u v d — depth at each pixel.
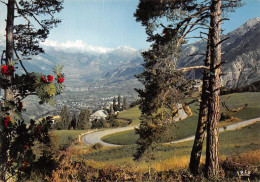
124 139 49.16
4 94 5.11
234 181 5.46
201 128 7.43
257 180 5.22
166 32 6.55
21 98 5.18
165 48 6.41
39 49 7.63
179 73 6.62
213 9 6.64
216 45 6.48
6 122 4.80
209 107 6.67
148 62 6.62
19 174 5.27
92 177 6.68
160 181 6.14
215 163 6.53
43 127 5.22
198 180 6.15
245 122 43.91
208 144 6.65
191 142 32.34
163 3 6.32
